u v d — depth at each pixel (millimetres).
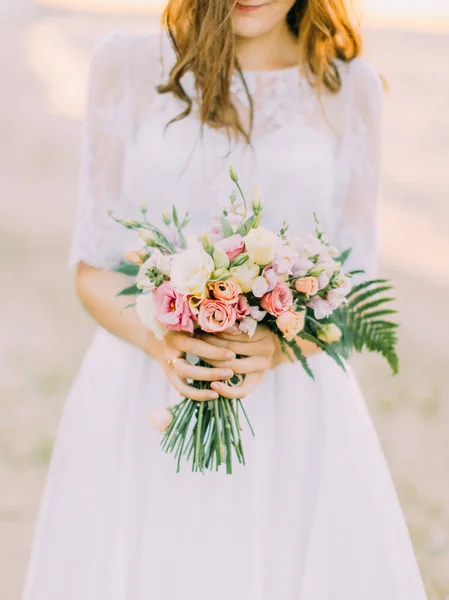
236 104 2172
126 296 2098
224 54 2057
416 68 16594
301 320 1807
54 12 25578
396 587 2062
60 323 5758
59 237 7605
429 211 8734
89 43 19234
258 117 2166
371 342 2002
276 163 2127
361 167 2258
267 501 2070
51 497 2127
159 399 2082
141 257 1852
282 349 1920
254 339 1896
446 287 6621
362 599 2045
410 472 4027
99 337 2195
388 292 6457
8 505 3621
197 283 1702
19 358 5148
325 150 2197
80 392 2146
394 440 4328
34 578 2092
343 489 2055
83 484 2061
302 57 2211
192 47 2078
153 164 2125
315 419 2092
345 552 2049
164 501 2029
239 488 2031
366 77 2256
